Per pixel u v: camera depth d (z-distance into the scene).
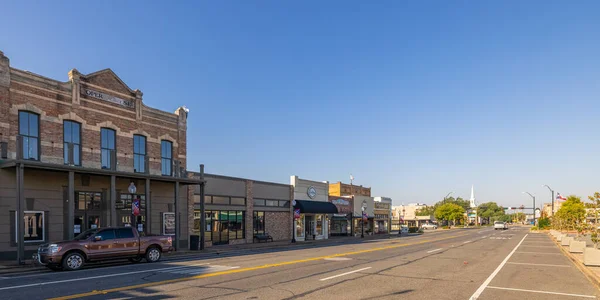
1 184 20.25
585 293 12.20
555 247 31.97
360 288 12.38
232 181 35.16
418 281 13.90
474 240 42.22
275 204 40.75
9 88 20.94
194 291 11.54
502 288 12.82
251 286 12.44
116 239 18.45
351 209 56.16
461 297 11.29
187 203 30.52
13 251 20.58
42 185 22.12
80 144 24.23
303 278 14.19
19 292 11.41
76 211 23.56
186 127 31.92
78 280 13.50
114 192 22.50
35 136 22.14
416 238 47.97
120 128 26.62
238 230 35.66
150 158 28.59
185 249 27.86
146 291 11.52
